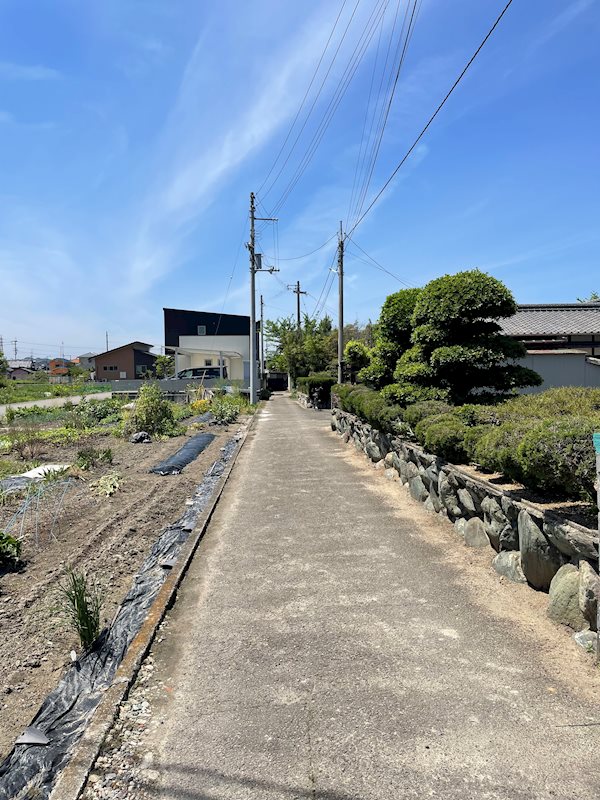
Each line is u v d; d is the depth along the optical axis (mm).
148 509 6508
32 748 2340
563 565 3309
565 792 1963
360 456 10312
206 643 3227
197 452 11531
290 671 2865
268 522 5961
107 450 9844
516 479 4020
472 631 3225
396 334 10492
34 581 4254
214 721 2461
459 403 7852
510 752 2182
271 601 3814
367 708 2508
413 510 6188
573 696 2541
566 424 3518
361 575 4238
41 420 17641
